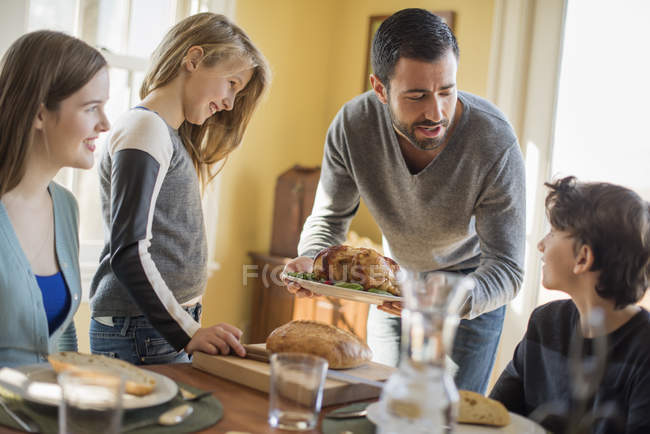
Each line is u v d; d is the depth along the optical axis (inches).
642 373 44.4
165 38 66.7
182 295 65.1
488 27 121.3
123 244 54.3
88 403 30.8
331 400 44.7
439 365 31.7
